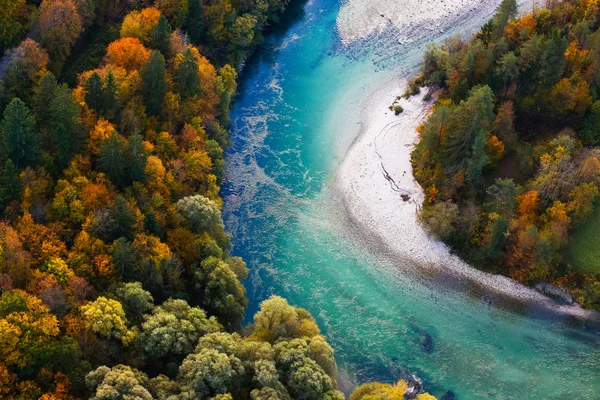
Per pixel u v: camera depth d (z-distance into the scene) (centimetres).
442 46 17612
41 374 9356
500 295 13438
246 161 15750
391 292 13412
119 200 11244
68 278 10481
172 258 11575
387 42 19075
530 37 15588
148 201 12188
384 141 16088
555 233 13362
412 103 16975
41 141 11650
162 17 14388
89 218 11225
